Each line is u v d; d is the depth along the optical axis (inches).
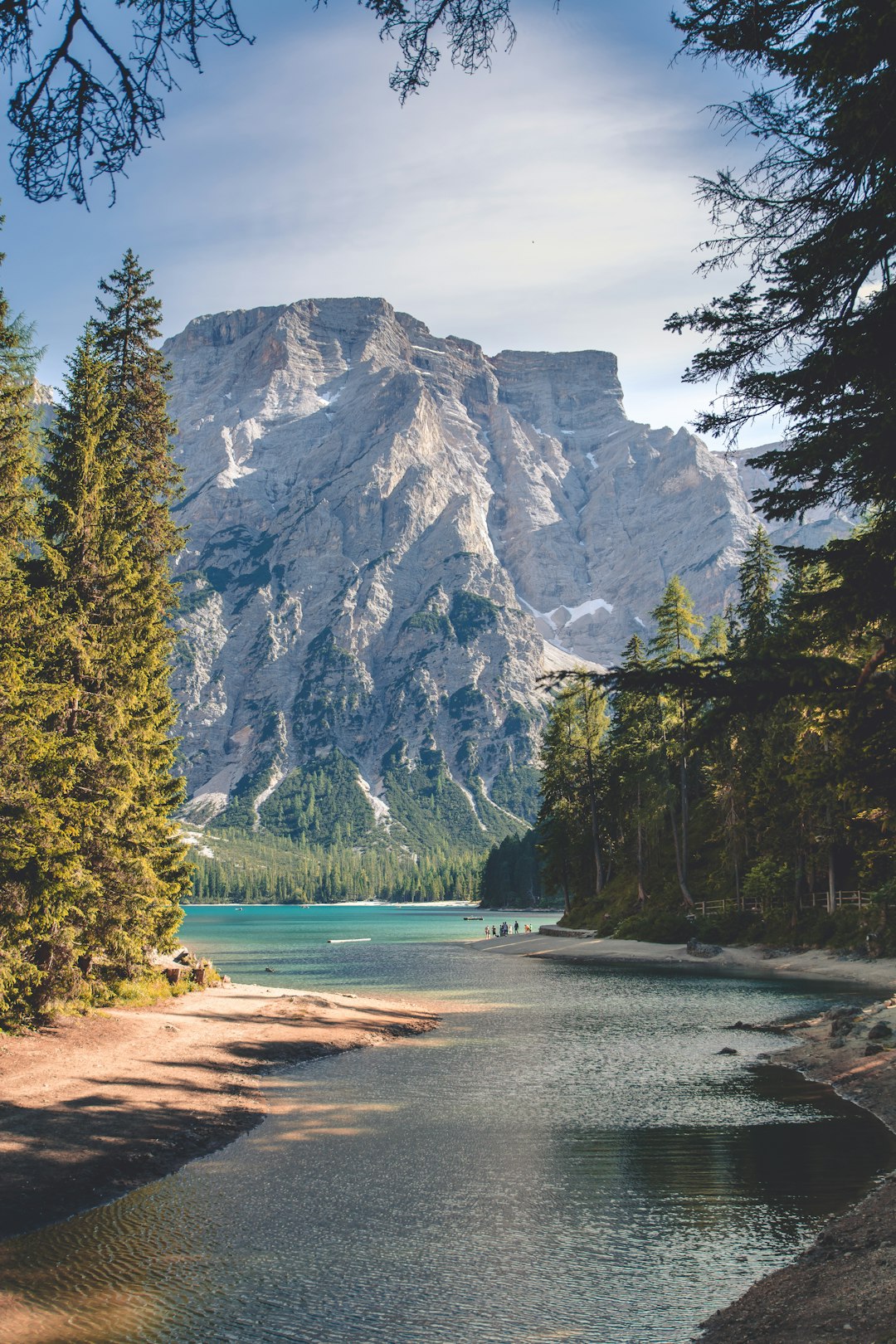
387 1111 830.5
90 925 1192.2
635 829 3531.0
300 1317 420.8
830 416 504.1
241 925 6392.7
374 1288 452.1
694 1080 967.6
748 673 496.4
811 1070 1011.3
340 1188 610.2
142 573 1465.3
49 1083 842.2
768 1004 1595.7
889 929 2124.8
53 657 1147.3
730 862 2834.6
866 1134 735.7
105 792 1177.4
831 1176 620.4
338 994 1710.1
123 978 1328.7
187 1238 521.7
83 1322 418.6
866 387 483.8
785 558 532.1
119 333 1692.9
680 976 2171.5
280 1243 513.3
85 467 1258.6
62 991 1109.1
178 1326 412.8
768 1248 490.3
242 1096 884.0
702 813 3444.9
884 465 484.4
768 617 2645.2
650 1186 605.3
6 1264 485.4
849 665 475.8
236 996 1561.3
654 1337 391.2
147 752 1419.8
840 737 535.8
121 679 1232.2
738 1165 650.8
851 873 2507.4
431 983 2062.0
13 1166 626.8
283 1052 1117.7
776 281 466.9
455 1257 488.7
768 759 2388.0
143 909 1286.9
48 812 980.6
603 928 3262.8
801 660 478.0
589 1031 1321.4
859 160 419.5
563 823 3907.5
